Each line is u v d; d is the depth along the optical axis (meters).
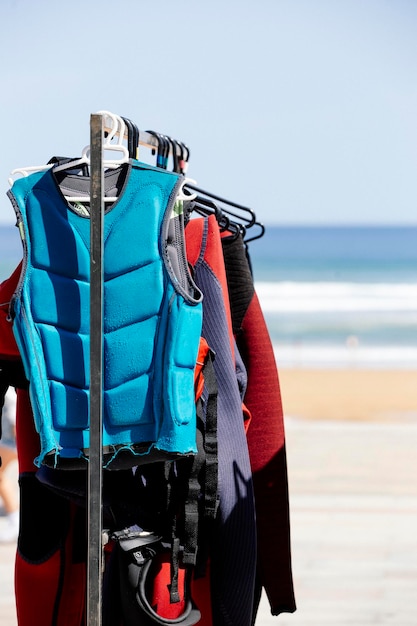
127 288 3.00
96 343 2.87
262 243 104.06
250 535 3.44
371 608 6.50
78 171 3.17
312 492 10.35
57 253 3.00
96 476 2.87
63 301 3.00
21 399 3.55
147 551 3.23
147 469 3.27
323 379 29.08
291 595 3.82
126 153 3.04
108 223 3.03
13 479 10.68
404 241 106.81
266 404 3.79
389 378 29.33
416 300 49.84
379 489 10.51
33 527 3.54
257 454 3.79
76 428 2.99
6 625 6.03
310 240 107.12
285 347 38.84
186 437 2.96
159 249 3.00
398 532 8.56
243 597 3.46
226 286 3.50
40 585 3.56
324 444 13.75
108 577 3.46
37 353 2.94
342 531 8.59
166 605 3.28
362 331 41.75
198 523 3.37
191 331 2.98
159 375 2.96
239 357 3.66
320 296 51.59
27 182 3.02
